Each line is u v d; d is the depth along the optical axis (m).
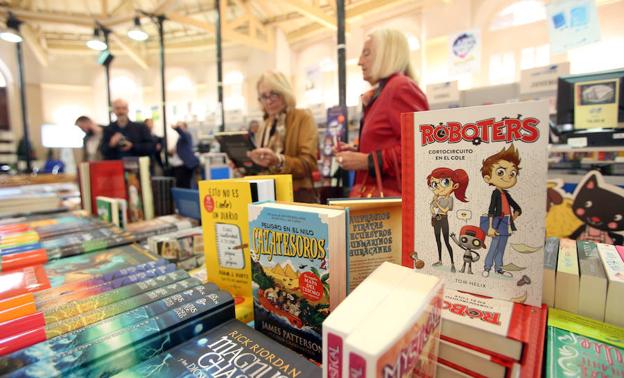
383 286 0.43
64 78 10.04
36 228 1.25
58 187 2.93
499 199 0.53
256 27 8.10
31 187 2.89
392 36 1.26
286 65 9.05
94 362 0.46
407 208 0.61
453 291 0.57
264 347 0.53
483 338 0.46
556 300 0.58
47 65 9.72
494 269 0.55
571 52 5.80
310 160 1.65
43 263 0.90
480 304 0.53
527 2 6.05
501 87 4.09
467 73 5.80
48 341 0.49
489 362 0.45
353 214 0.65
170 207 1.77
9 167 7.80
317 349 0.56
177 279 0.71
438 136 0.56
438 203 0.58
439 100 4.45
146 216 1.56
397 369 0.33
